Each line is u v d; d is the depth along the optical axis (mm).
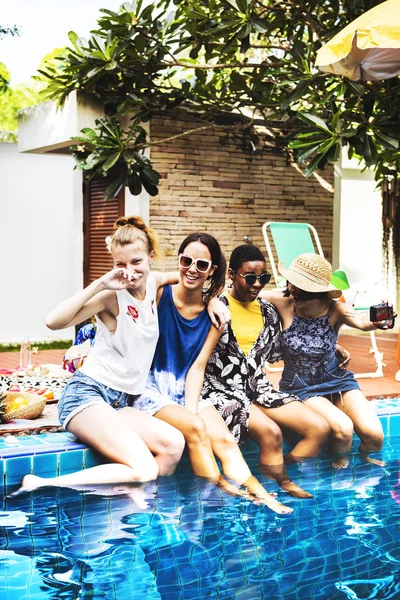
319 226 10289
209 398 4039
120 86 8891
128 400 3938
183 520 3119
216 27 8055
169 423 3758
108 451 3621
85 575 2562
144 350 3807
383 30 5902
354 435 4688
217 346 4102
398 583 2518
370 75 7297
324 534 2986
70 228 12766
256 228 9781
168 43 8438
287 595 2418
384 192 11055
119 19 8094
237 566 2646
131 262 3668
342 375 4523
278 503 3359
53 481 3539
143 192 9008
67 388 3812
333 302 4426
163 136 9062
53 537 2916
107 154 8250
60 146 9766
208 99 9062
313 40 9078
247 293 4121
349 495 3520
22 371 6250
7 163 12195
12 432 4078
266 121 9719
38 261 12547
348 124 7605
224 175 9508
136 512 3205
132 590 2445
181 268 3896
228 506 3305
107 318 3779
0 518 3123
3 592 2412
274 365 7559
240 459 3707
